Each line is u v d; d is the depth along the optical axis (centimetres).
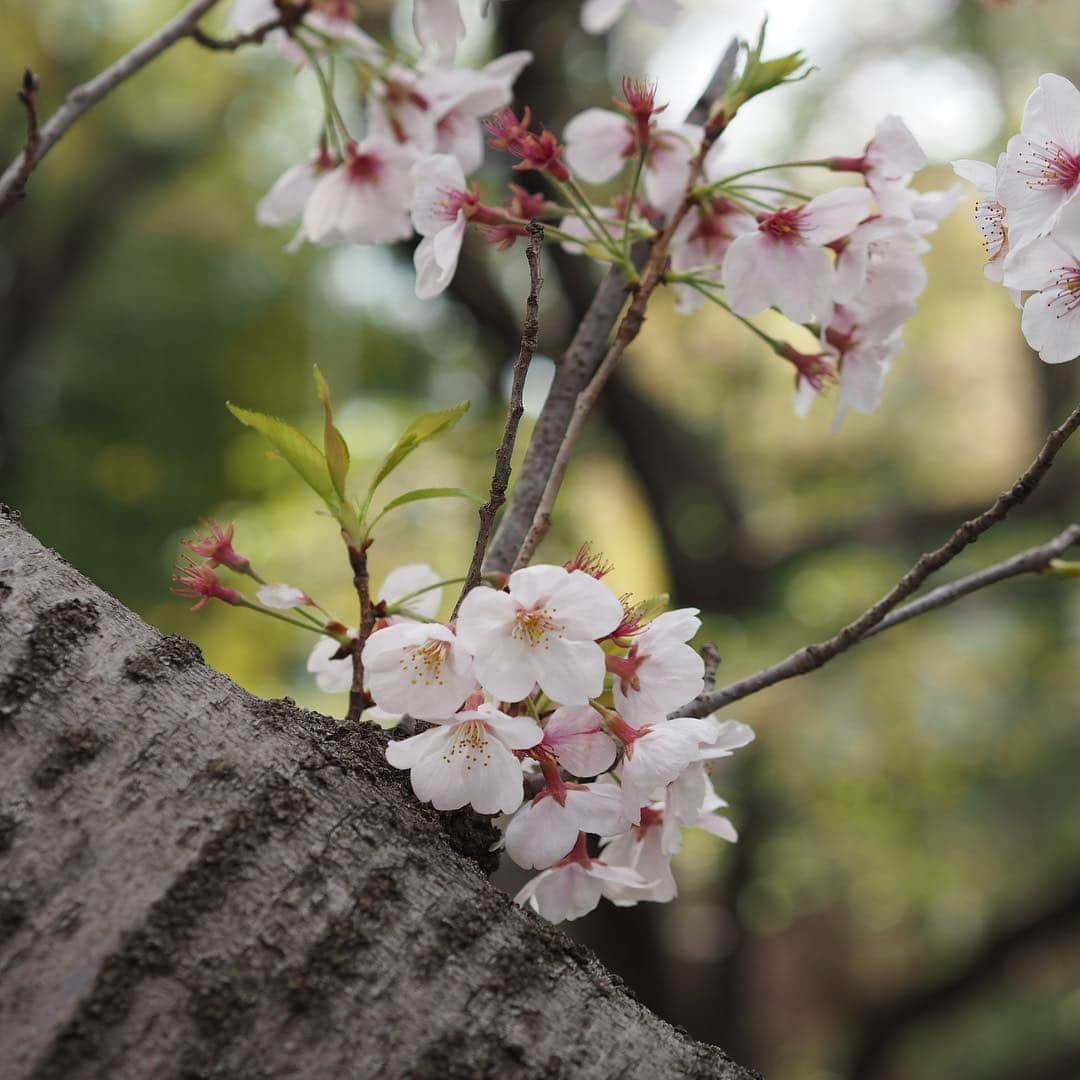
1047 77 109
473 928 91
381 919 89
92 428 728
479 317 593
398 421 738
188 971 84
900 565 621
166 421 728
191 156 733
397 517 662
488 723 106
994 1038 745
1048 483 604
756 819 659
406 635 108
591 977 93
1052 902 634
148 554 742
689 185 140
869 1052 697
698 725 114
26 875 85
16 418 729
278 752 95
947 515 617
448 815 108
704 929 680
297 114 713
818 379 158
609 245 141
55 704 92
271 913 87
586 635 109
